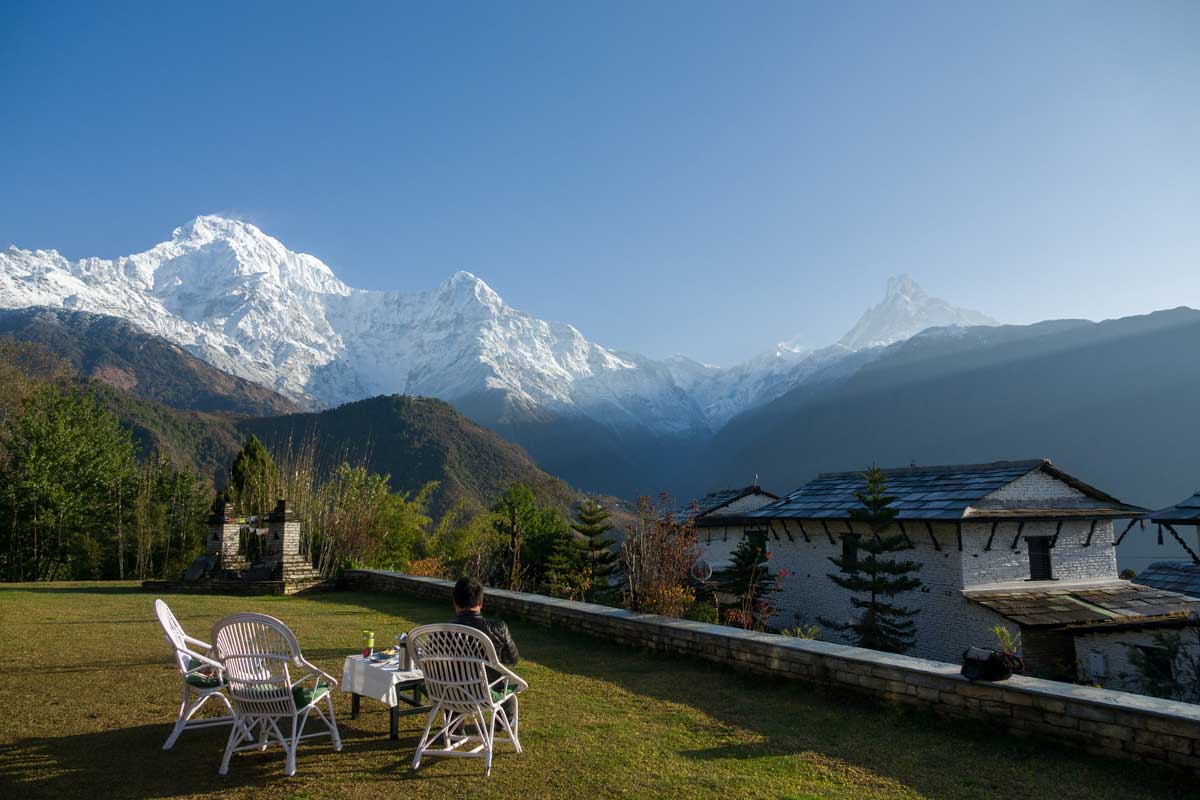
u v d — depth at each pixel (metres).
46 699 6.78
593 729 6.04
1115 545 22.09
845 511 23.58
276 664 5.04
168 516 33.22
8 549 30.42
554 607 10.86
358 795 4.65
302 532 21.70
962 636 19.98
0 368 38.59
